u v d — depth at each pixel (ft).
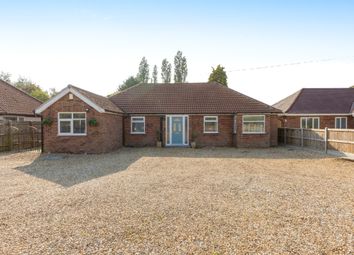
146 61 230.89
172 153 64.08
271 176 37.11
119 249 15.88
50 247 16.11
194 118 78.95
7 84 103.30
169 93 86.28
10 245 16.38
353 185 31.89
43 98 198.59
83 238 17.31
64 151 62.64
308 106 97.25
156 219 20.54
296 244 16.48
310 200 25.67
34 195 27.22
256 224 19.63
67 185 31.68
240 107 78.74
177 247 16.12
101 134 62.28
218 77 145.59
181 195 27.14
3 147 65.67
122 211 22.31
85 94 64.39
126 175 37.60
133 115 79.20
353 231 18.39
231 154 62.23
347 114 93.30
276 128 80.74
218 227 19.07
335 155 58.13
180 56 225.15
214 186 31.12
